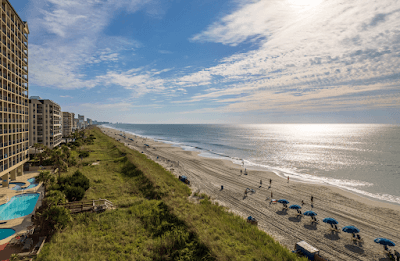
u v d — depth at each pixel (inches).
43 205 863.1
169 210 1008.2
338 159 3425.2
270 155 3799.2
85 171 1841.8
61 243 716.7
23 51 1716.3
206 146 5032.0
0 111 1339.8
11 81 1487.5
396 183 2063.2
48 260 622.8
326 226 1115.3
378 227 1119.0
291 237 984.9
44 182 1228.5
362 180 2171.5
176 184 1594.5
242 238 824.9
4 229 859.4
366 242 968.9
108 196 1261.1
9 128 1470.2
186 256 679.7
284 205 1337.4
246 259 655.8
